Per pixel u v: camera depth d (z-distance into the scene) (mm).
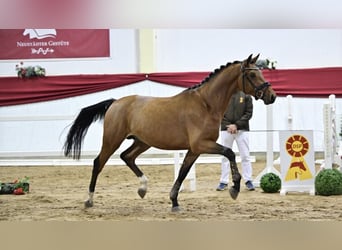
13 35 14055
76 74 14102
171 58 14008
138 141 7828
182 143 7012
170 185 10539
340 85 13578
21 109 14188
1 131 13977
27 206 8008
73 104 14117
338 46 13672
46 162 13641
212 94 6906
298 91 13656
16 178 11875
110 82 14000
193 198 8570
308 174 8781
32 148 13945
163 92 13922
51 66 14141
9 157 13914
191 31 13922
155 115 7094
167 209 7551
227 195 8867
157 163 13359
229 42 13852
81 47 14086
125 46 14109
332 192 8672
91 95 14109
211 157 13086
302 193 9016
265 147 13805
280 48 13758
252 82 6969
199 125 6844
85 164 13523
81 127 7816
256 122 13758
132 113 7367
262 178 9164
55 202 8406
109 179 11625
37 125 13969
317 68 13625
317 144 13625
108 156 7621
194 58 13945
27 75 13977
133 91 13977
